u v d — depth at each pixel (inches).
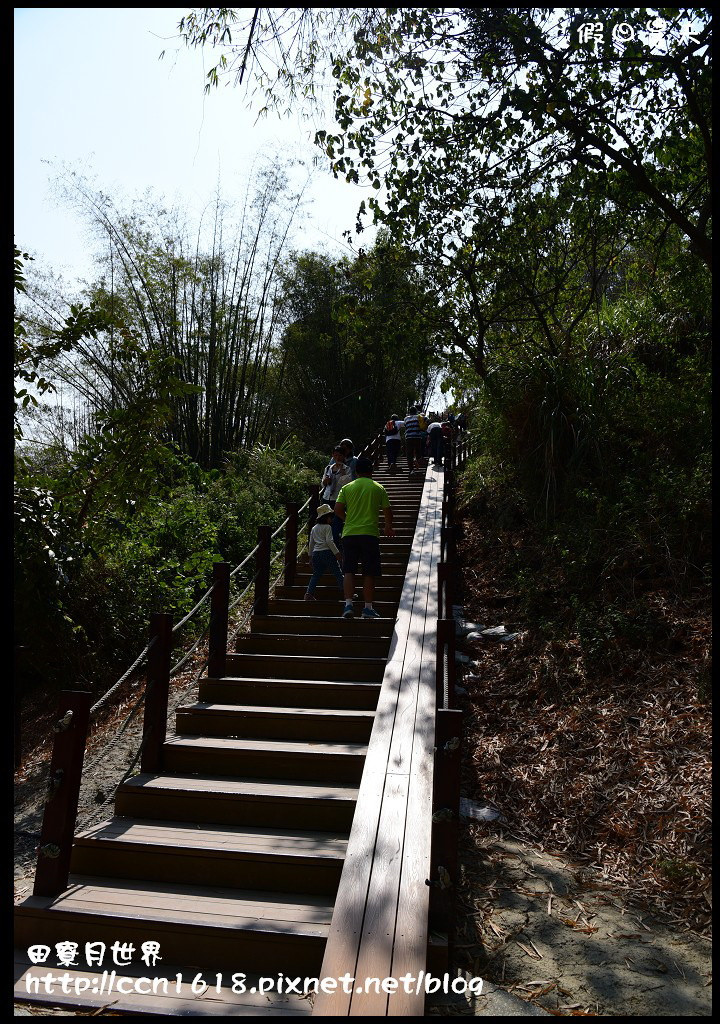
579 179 326.6
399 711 192.9
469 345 438.3
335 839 158.7
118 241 716.0
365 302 442.9
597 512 290.0
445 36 266.7
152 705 191.0
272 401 930.7
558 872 158.2
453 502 383.9
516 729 216.7
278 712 202.1
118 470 323.3
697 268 360.8
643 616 240.2
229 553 466.9
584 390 332.2
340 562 322.7
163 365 329.7
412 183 323.6
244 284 792.9
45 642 318.3
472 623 285.3
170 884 151.8
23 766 275.9
